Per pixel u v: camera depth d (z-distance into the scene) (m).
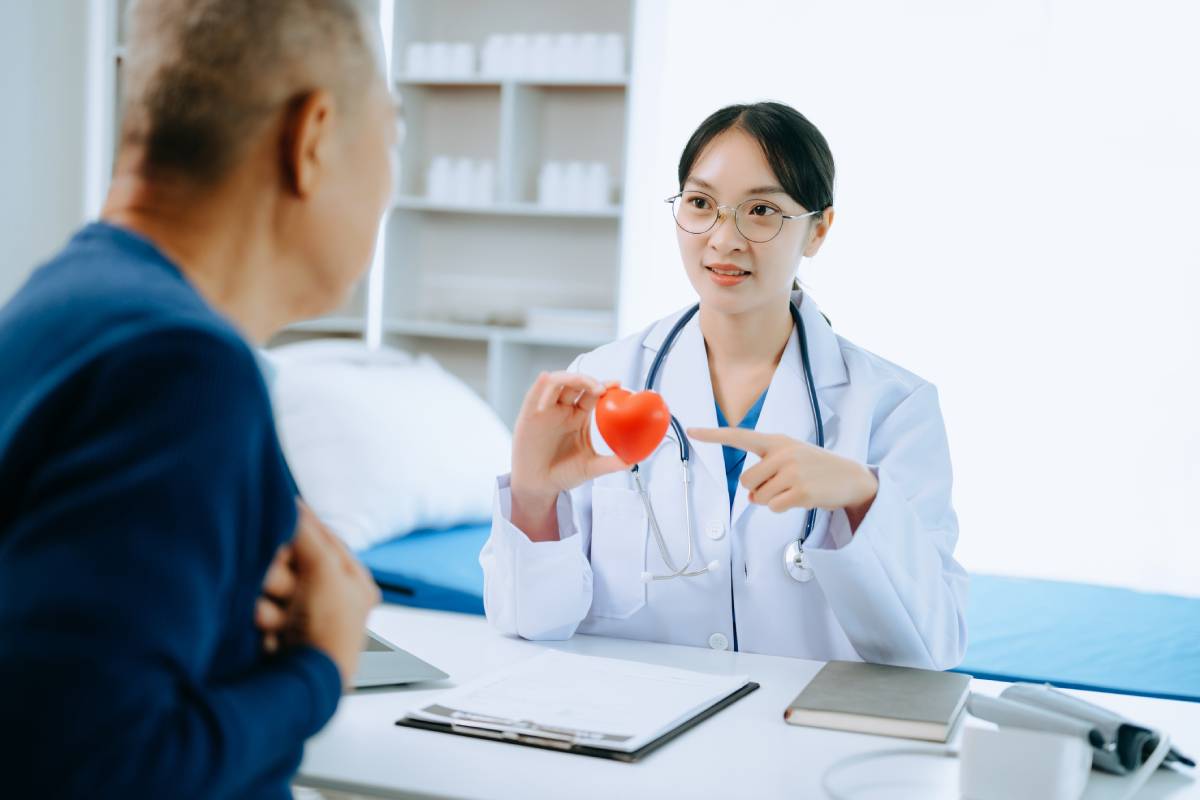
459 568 2.27
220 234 0.66
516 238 3.87
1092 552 3.36
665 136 3.60
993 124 3.35
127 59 0.67
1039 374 3.37
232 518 0.56
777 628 1.40
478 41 3.83
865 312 3.47
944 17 3.36
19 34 3.64
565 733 0.94
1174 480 3.29
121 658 0.50
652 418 1.13
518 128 3.63
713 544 1.41
